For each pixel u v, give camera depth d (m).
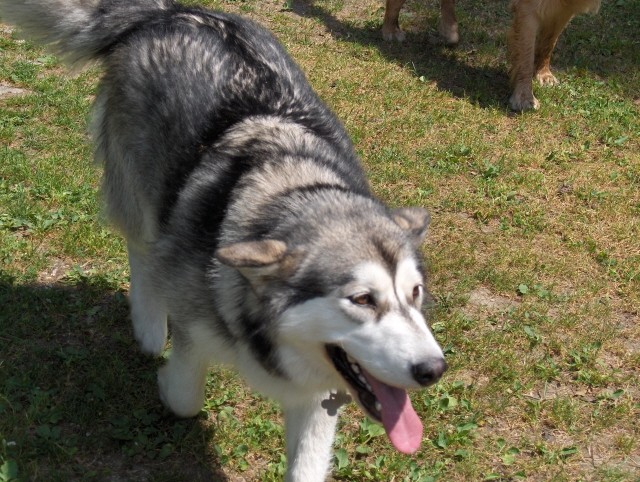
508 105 3.01
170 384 1.66
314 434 1.55
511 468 1.71
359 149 2.62
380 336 1.37
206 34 1.74
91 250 2.06
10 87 2.77
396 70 3.18
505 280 2.11
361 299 1.38
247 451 1.68
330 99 2.89
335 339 1.40
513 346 1.95
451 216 2.33
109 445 1.66
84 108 2.63
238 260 1.39
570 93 3.15
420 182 2.47
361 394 1.42
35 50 3.02
